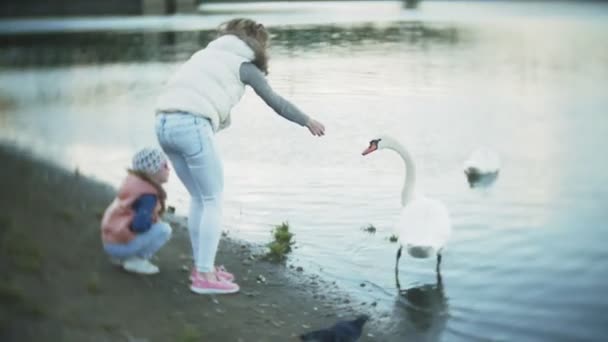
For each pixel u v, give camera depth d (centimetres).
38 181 834
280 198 815
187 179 559
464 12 2475
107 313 499
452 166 966
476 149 952
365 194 838
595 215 795
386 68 1388
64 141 1078
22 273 520
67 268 548
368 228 748
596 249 709
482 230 761
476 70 1554
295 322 545
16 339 441
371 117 1080
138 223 544
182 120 536
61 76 1533
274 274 632
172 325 504
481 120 1172
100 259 578
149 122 1199
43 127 1150
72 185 833
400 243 657
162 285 561
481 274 655
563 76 1527
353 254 688
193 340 486
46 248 577
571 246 720
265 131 1012
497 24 2231
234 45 554
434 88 1305
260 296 582
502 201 847
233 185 848
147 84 1432
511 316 580
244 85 560
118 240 552
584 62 1684
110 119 1211
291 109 555
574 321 576
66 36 2055
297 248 695
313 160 925
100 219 689
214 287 563
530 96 1348
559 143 1081
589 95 1361
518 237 738
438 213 661
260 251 683
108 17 2380
